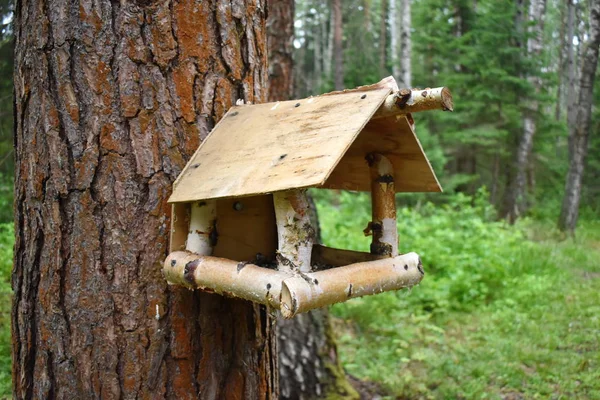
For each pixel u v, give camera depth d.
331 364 4.21
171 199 1.59
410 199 11.74
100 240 1.69
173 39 1.72
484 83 13.27
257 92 1.92
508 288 6.64
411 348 4.97
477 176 12.59
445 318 5.69
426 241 7.67
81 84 1.68
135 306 1.71
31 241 1.75
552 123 13.99
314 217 4.36
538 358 4.64
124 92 1.68
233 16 1.83
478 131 12.96
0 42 4.44
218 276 1.50
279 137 1.51
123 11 1.68
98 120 1.68
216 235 1.75
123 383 1.72
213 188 1.50
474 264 6.98
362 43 21.62
